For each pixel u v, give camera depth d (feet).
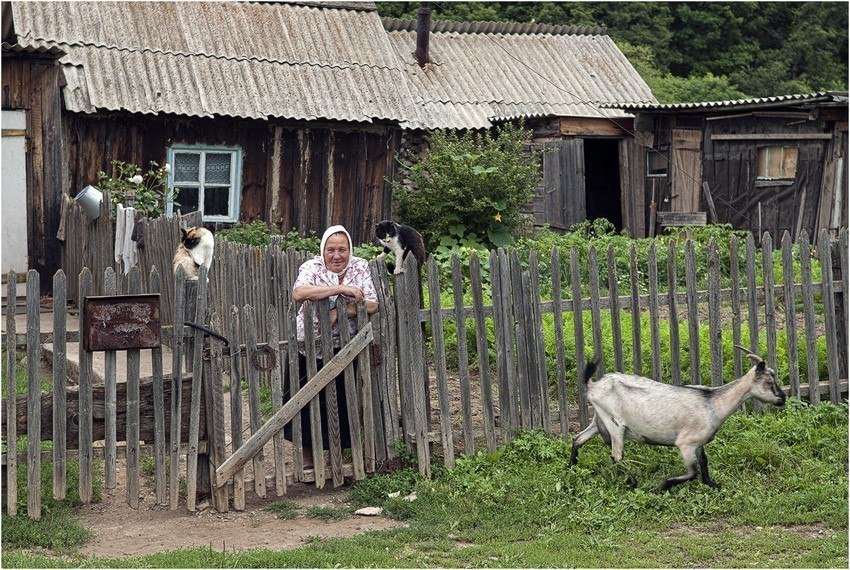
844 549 17.51
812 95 52.37
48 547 17.87
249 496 20.93
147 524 19.19
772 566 16.92
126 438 19.35
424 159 59.21
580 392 23.18
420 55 64.13
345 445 21.38
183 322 19.45
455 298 21.98
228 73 54.08
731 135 58.54
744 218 58.49
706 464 20.21
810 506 19.72
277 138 54.03
